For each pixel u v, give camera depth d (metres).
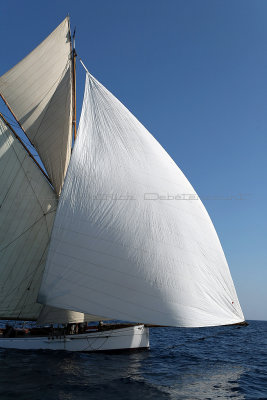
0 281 17.41
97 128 16.69
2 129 18.31
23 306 18.08
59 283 14.29
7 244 17.86
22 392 9.65
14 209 18.25
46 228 19.33
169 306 13.97
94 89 17.59
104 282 14.12
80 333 16.31
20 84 20.11
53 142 20.44
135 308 13.89
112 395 9.84
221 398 10.28
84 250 14.47
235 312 14.98
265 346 25.59
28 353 15.02
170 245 14.69
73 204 15.05
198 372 13.88
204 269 14.84
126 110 17.70
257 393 10.98
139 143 16.89
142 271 14.20
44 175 19.58
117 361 14.74
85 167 15.64
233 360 17.64
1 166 18.05
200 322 13.96
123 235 14.60
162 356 17.38
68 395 9.59
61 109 20.72
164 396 10.10
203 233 15.53
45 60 20.45
